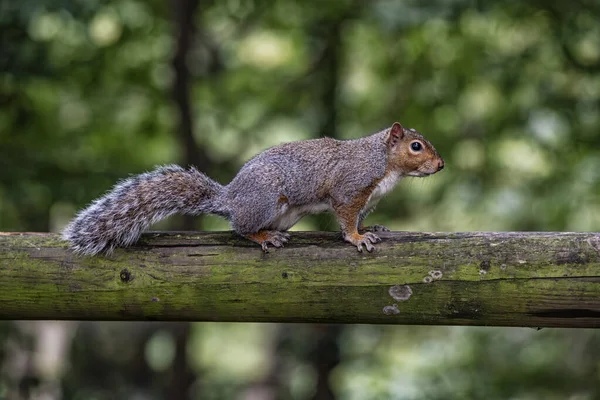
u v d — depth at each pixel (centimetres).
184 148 1455
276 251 565
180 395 1617
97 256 580
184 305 572
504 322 548
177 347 1627
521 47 1520
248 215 671
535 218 1439
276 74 1688
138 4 1558
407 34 1490
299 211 721
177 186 649
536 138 1422
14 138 1426
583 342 1419
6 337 1194
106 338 1902
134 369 1914
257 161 691
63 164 1396
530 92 1474
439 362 1380
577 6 1416
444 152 1459
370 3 1484
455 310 546
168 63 1512
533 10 1446
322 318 566
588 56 1509
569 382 1330
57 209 1426
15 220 1424
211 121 1648
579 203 1396
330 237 570
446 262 545
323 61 1587
